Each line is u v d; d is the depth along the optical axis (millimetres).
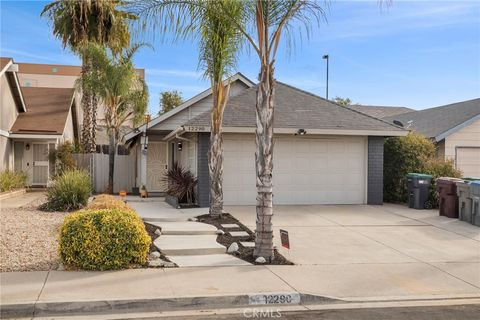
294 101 17406
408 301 7191
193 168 16938
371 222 13328
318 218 13766
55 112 26688
